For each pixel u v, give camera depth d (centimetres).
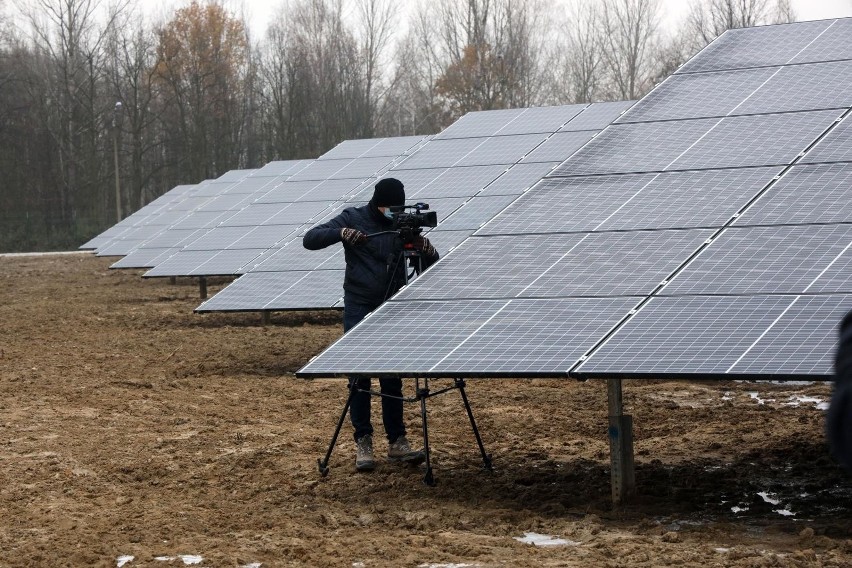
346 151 2459
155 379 1316
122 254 3609
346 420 1053
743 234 728
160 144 7519
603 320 662
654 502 706
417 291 764
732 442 907
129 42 6994
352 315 840
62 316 2117
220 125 7300
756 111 918
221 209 3005
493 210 1488
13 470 827
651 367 593
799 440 897
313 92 7206
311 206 2145
